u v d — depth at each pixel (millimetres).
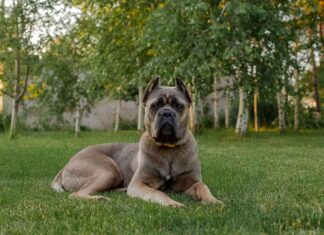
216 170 9133
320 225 4402
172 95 6172
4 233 4086
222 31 16969
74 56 22016
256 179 7738
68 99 23078
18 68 21234
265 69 18750
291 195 6238
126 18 21375
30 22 19984
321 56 25188
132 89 28531
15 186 7137
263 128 31828
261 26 18047
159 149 6152
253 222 4258
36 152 13164
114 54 21281
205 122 32469
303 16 19969
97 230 4184
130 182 6336
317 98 30844
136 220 4477
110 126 34969
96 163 6598
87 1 20891
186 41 17766
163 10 17891
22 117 29750
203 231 4074
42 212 4914
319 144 17953
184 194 6184
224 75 18516
